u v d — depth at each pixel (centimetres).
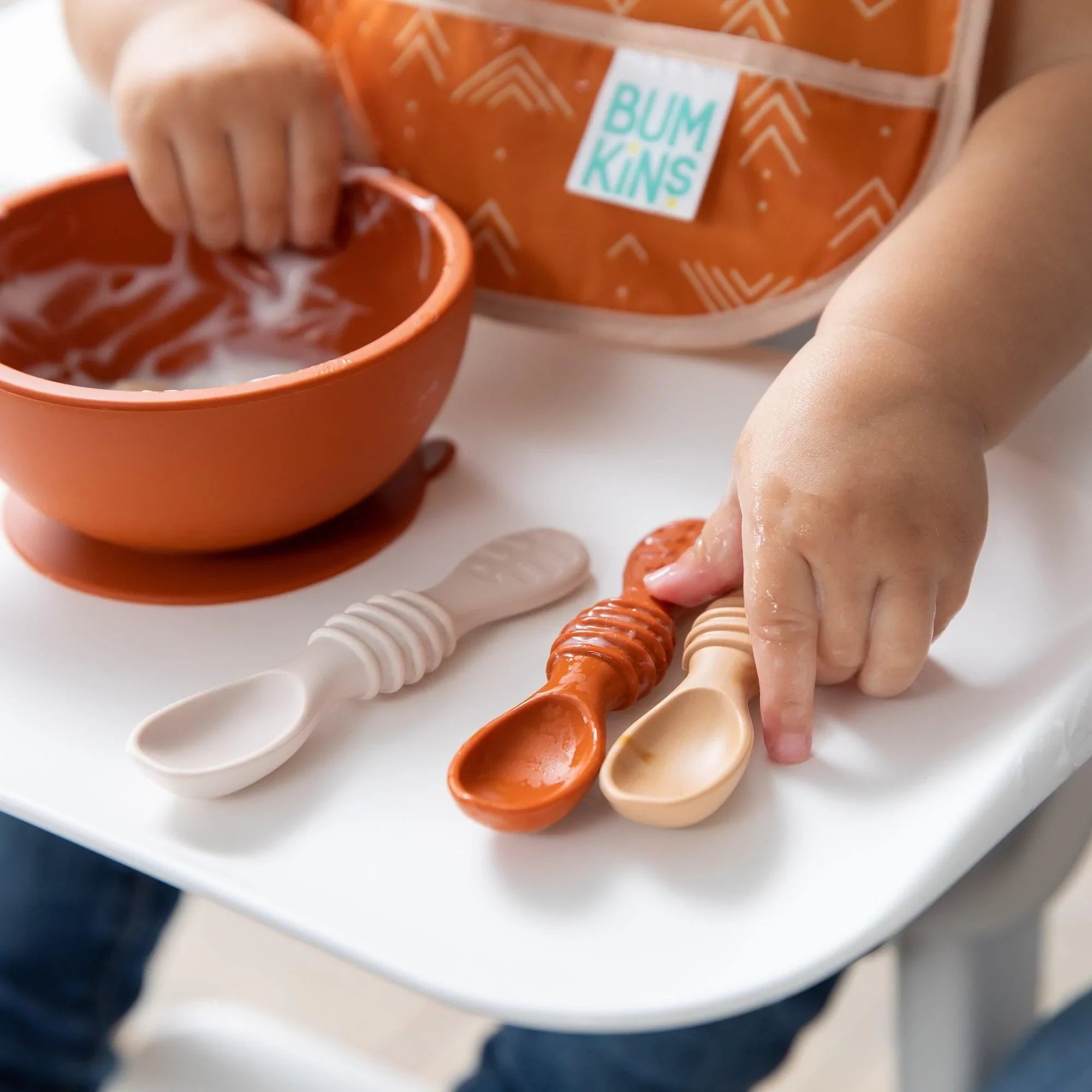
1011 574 48
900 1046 57
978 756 39
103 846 38
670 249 60
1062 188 50
